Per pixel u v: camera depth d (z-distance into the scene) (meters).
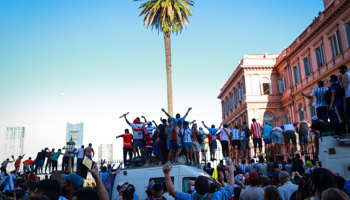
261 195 5.38
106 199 3.39
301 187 4.27
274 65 36.56
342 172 6.93
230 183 4.50
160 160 12.06
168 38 26.20
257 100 35.69
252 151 27.75
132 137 13.86
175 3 25.77
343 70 8.07
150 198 6.89
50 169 21.12
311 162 9.27
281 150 17.73
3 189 8.71
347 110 7.80
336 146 7.15
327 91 8.95
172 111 24.66
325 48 26.11
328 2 26.45
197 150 13.37
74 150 18.70
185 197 4.14
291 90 32.94
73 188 3.68
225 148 16.59
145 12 27.12
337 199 2.61
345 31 23.02
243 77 37.03
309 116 28.75
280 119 35.44
